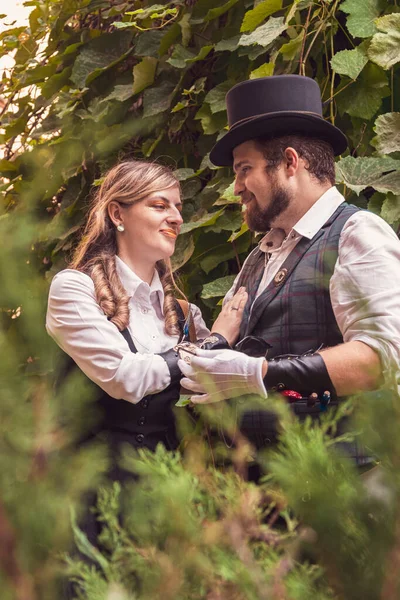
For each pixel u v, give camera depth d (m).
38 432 0.34
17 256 0.36
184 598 0.36
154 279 2.00
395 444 0.36
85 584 0.35
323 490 0.36
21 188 0.41
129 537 0.38
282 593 0.35
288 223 1.83
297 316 1.69
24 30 3.38
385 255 1.60
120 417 1.74
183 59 2.60
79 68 2.92
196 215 2.47
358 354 1.47
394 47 2.11
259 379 1.51
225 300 2.01
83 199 2.74
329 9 2.33
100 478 0.37
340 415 0.40
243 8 2.54
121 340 1.79
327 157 1.84
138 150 2.71
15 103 3.19
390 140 2.13
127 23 2.67
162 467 0.37
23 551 0.33
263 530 0.38
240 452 0.43
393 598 0.35
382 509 0.36
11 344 0.35
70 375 0.36
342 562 0.36
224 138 1.86
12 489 0.33
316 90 1.92
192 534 0.36
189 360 1.76
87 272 1.88
